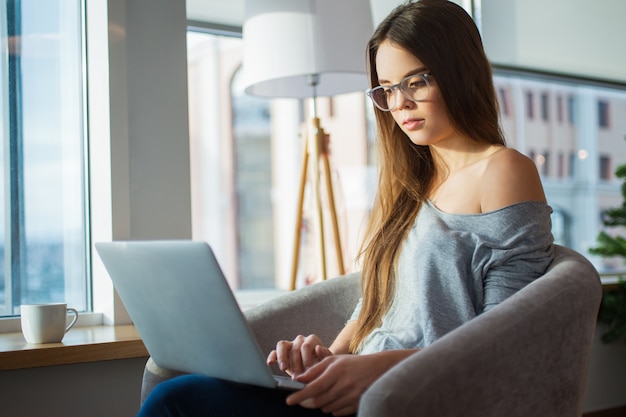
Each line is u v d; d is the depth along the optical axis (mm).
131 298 1346
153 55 2201
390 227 1590
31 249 2180
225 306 1129
